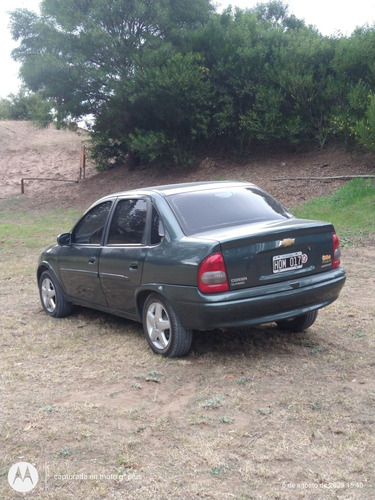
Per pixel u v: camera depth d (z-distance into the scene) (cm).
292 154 2136
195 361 593
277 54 2102
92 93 2319
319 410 463
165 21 2233
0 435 442
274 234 561
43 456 409
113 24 2252
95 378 560
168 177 2281
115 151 2647
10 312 842
